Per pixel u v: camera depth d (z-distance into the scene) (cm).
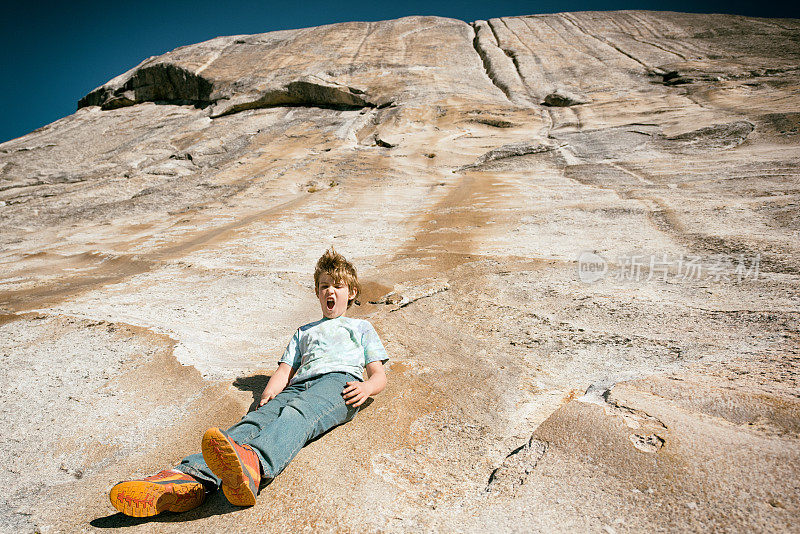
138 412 277
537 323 381
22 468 231
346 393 226
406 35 4400
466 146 2053
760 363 245
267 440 187
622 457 180
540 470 184
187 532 171
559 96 2600
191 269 735
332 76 3378
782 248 505
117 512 188
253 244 896
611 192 1048
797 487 147
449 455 209
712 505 148
